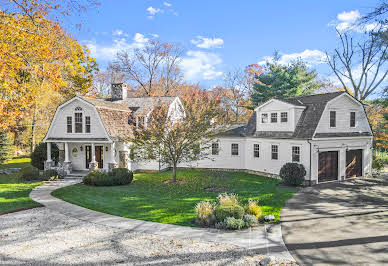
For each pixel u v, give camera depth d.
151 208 12.51
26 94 23.55
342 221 10.77
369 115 29.86
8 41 17.19
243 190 16.42
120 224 10.38
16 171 24.97
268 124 21.75
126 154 22.88
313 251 8.00
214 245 8.38
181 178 20.83
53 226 10.19
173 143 18.42
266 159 21.73
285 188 17.03
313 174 18.05
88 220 10.89
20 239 8.91
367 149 21.11
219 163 24.89
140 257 7.55
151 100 27.66
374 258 7.55
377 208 12.58
